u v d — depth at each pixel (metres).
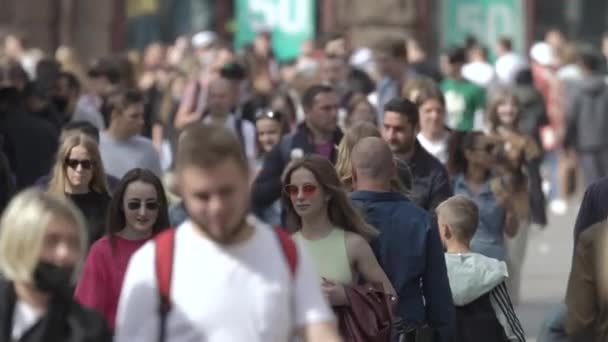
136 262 12.84
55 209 12.48
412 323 18.72
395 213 18.81
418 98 26.97
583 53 47.66
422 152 23.22
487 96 43.75
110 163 26.12
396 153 23.11
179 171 12.52
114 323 17.59
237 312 12.68
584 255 15.41
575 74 51.09
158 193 18.33
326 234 18.25
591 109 47.38
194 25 65.19
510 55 52.12
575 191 50.78
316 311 12.88
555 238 42.25
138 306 12.76
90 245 20.92
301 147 25.69
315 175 18.14
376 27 62.72
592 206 19.61
